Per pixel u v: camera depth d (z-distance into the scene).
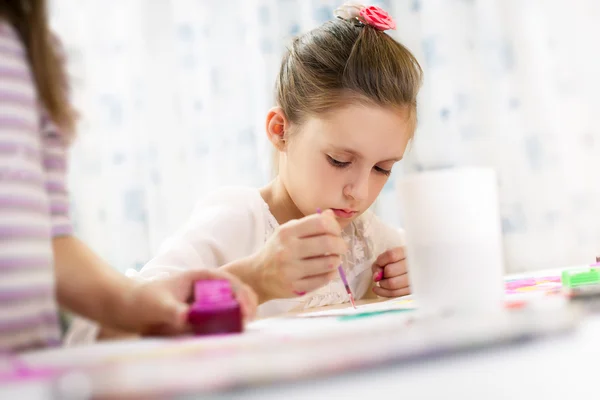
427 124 2.29
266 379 0.29
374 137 1.15
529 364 0.35
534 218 2.24
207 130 2.33
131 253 2.27
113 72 2.32
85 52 2.29
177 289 0.72
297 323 0.68
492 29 2.28
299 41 1.35
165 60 2.34
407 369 0.33
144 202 2.30
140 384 0.28
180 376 0.29
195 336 0.57
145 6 2.34
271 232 1.31
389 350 0.33
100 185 2.29
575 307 0.47
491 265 0.60
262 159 2.28
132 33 2.33
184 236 1.23
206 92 2.34
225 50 2.34
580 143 2.26
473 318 0.42
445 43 2.28
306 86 1.23
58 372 0.36
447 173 0.59
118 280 0.71
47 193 0.74
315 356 0.32
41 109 0.72
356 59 1.19
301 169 1.22
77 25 2.31
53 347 0.62
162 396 0.27
